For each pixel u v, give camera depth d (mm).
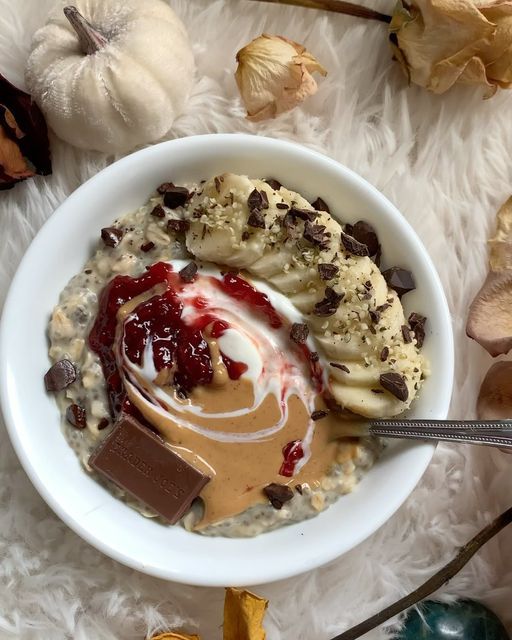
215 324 209
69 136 232
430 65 234
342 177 219
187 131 244
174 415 208
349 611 237
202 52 243
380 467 216
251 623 210
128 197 222
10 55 239
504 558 245
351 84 247
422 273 218
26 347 213
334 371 210
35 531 230
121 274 216
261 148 219
